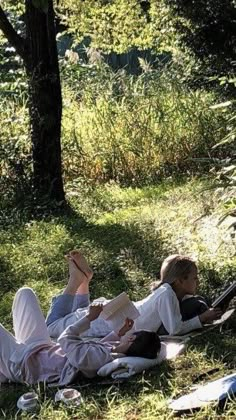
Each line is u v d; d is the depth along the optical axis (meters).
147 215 7.73
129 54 16.30
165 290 4.57
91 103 11.20
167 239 6.73
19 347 4.30
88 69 12.53
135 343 4.17
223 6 10.45
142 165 10.22
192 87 10.94
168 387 3.89
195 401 3.57
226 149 9.71
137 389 3.91
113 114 10.68
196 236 6.57
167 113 10.46
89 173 10.23
